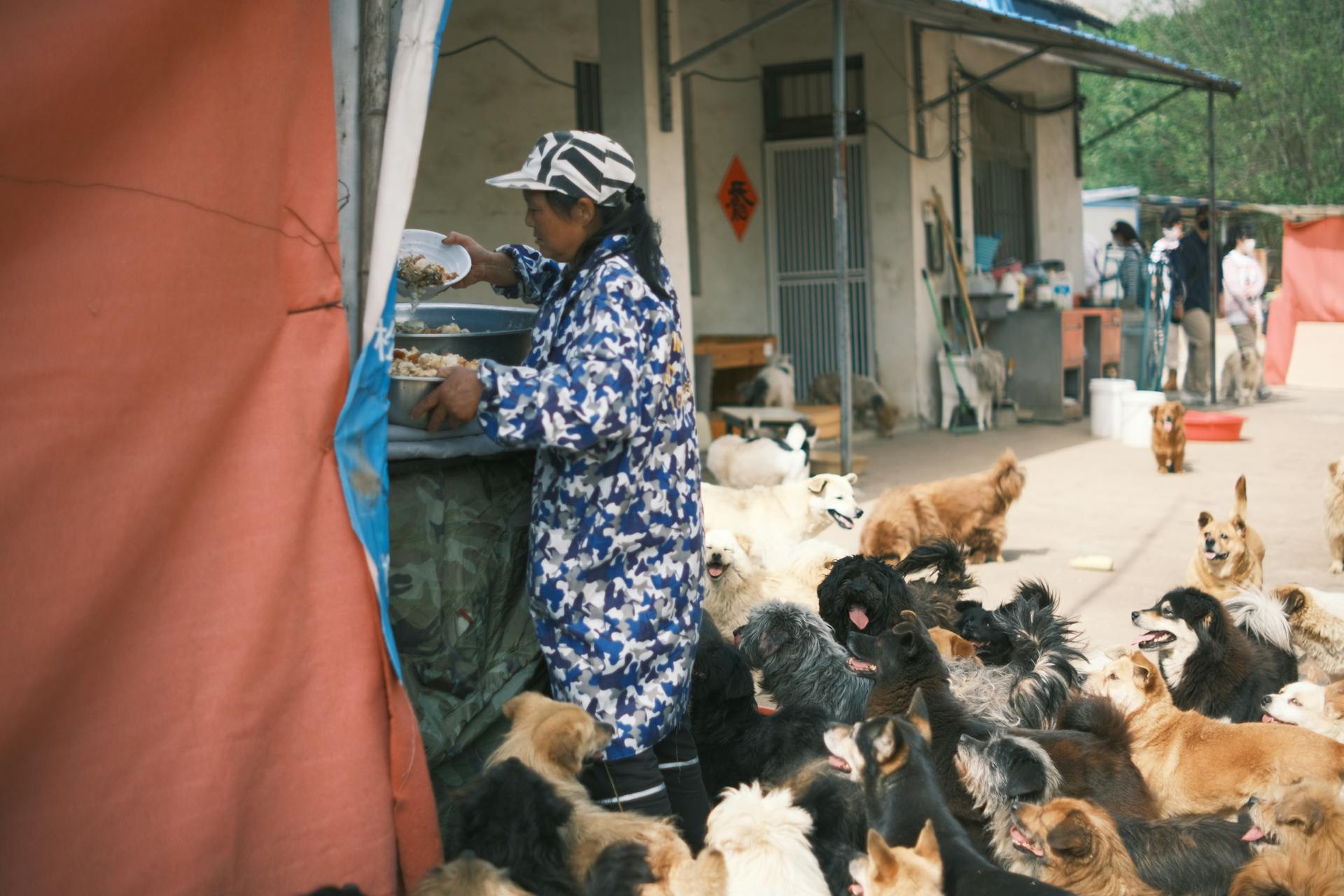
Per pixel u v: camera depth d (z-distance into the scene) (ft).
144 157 7.28
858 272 45.32
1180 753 12.15
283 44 7.82
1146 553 25.32
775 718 11.69
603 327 8.74
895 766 9.69
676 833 8.95
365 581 8.36
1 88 6.74
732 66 44.27
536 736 8.82
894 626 12.69
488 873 7.68
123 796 7.30
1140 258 57.11
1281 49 117.91
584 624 9.20
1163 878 9.98
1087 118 129.29
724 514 22.85
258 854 7.89
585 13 35.45
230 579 7.73
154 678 7.42
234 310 7.71
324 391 8.13
